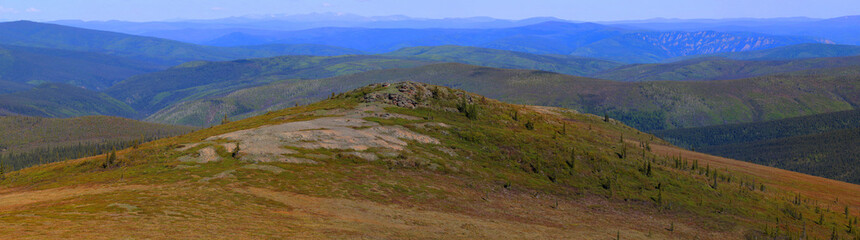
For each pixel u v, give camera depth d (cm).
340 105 19888
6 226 4753
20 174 10788
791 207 15550
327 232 5984
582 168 14750
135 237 4703
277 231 5709
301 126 13938
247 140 11694
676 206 13100
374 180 10206
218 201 7081
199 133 17538
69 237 4472
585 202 12200
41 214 5594
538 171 13800
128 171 9381
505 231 7912
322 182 9350
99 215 5641
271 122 17238
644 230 10331
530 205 10894
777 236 11594
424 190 10175
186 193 7381
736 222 12356
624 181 14550
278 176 9338
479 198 10588
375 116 17062
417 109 19362
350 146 12381
